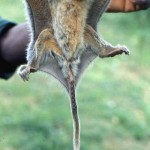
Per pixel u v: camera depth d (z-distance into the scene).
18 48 7.27
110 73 27.34
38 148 17.86
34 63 3.53
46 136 18.64
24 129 18.89
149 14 34.81
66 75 3.60
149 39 32.75
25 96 22.44
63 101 22.00
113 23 34.59
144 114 22.89
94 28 3.61
